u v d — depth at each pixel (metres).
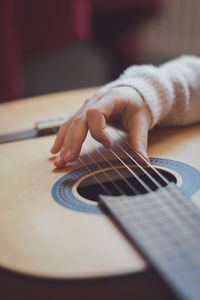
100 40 2.27
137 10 2.02
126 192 0.64
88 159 0.67
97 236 0.45
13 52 1.87
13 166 0.67
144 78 0.76
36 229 0.48
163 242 0.41
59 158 0.65
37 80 2.60
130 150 0.69
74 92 1.11
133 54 2.30
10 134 0.84
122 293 0.39
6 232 0.47
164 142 0.73
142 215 0.46
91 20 2.13
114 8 1.99
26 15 1.88
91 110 0.63
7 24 1.81
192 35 2.62
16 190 0.59
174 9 2.63
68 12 1.92
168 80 0.78
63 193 0.57
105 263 0.40
